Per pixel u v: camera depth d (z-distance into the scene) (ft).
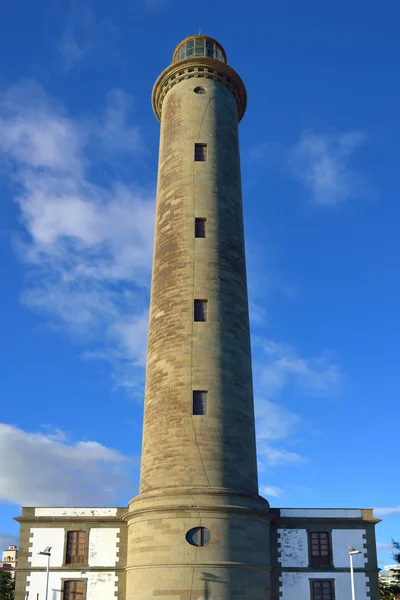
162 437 102.01
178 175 122.93
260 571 95.40
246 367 110.63
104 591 107.65
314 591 107.86
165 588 90.38
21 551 110.73
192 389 103.24
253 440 107.24
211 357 105.91
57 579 108.58
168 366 106.52
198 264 113.50
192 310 109.60
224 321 109.81
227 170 125.39
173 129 129.18
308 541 111.14
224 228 118.73
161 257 118.21
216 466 98.22
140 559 95.20
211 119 128.67
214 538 92.73
